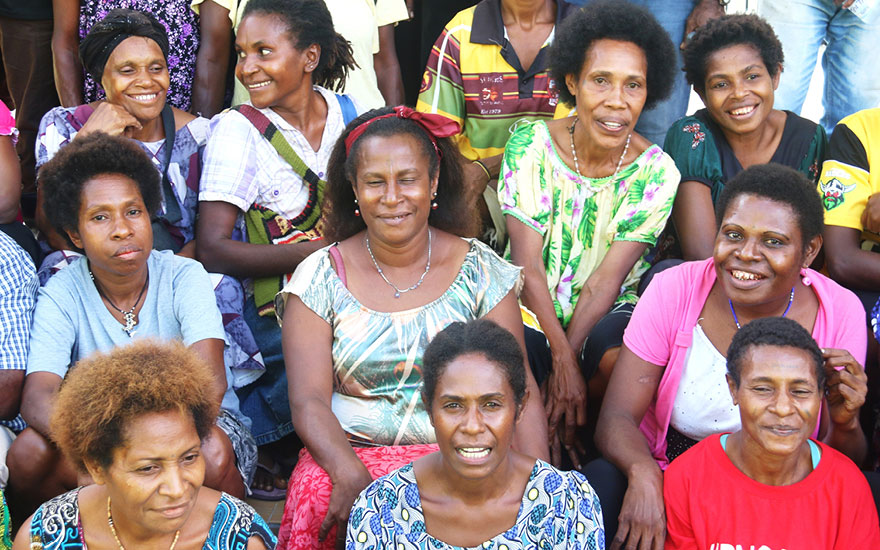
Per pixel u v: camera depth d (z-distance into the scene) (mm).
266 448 3766
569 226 3701
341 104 4047
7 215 3643
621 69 3436
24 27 4762
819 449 2668
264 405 3750
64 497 2502
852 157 3635
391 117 3035
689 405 3012
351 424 3066
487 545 2469
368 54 4719
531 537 2479
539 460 2578
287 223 3828
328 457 2809
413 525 2510
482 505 2496
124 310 3254
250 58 3738
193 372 2318
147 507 2279
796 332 2555
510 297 3148
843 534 2582
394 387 3053
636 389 3064
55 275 3273
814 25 4672
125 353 2314
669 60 3592
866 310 3551
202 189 3760
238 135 3775
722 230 2869
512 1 4375
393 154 2945
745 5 4984
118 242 3066
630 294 3744
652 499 2711
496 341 2420
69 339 3205
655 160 3652
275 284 3756
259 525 2520
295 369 3043
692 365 2990
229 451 3039
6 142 3660
